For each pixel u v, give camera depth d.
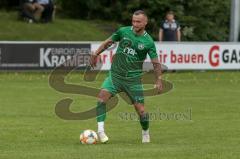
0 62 60.75
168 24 65.12
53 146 27.03
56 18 86.25
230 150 25.86
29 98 45.81
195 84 56.78
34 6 80.06
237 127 33.12
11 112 38.66
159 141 28.59
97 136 28.00
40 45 61.38
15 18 81.75
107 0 88.00
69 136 30.17
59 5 90.00
